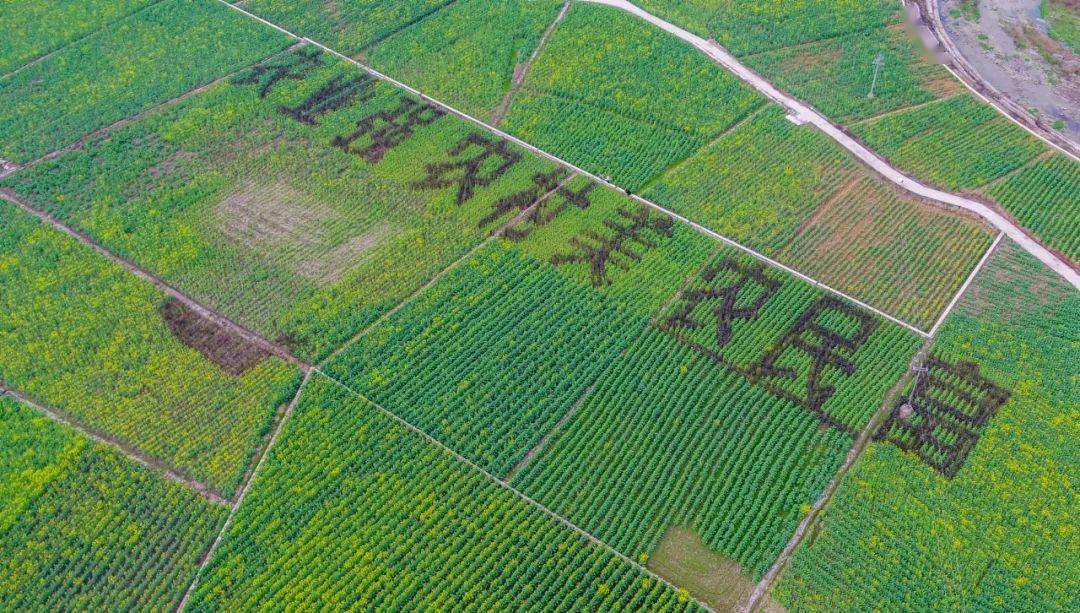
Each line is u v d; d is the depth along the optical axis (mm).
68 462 49875
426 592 44688
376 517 47219
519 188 66062
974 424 49938
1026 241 60812
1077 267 58875
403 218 64062
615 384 52875
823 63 76562
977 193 64500
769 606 43781
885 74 74812
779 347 54531
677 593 44094
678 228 62469
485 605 43875
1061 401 50656
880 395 51719
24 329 57094
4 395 53781
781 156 67875
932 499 46812
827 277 58969
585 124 71562
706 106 72375
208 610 44062
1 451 50625
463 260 60844
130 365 54844
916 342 54469
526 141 70438
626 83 74812
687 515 47125
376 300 58188
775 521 46719
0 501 48344
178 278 60125
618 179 66562
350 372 54062
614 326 56094
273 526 46812
